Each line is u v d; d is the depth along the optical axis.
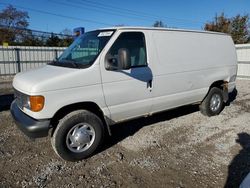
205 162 3.79
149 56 4.36
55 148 3.64
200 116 6.11
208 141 4.61
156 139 4.70
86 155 3.87
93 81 3.73
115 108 4.04
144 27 4.39
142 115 4.54
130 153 4.12
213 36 5.67
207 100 5.82
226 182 3.27
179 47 4.86
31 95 3.38
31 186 3.18
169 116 6.09
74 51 4.38
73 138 3.74
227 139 4.69
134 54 4.18
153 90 4.46
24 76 3.88
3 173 3.47
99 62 3.79
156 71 4.45
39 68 4.23
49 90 3.41
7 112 6.51
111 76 3.89
